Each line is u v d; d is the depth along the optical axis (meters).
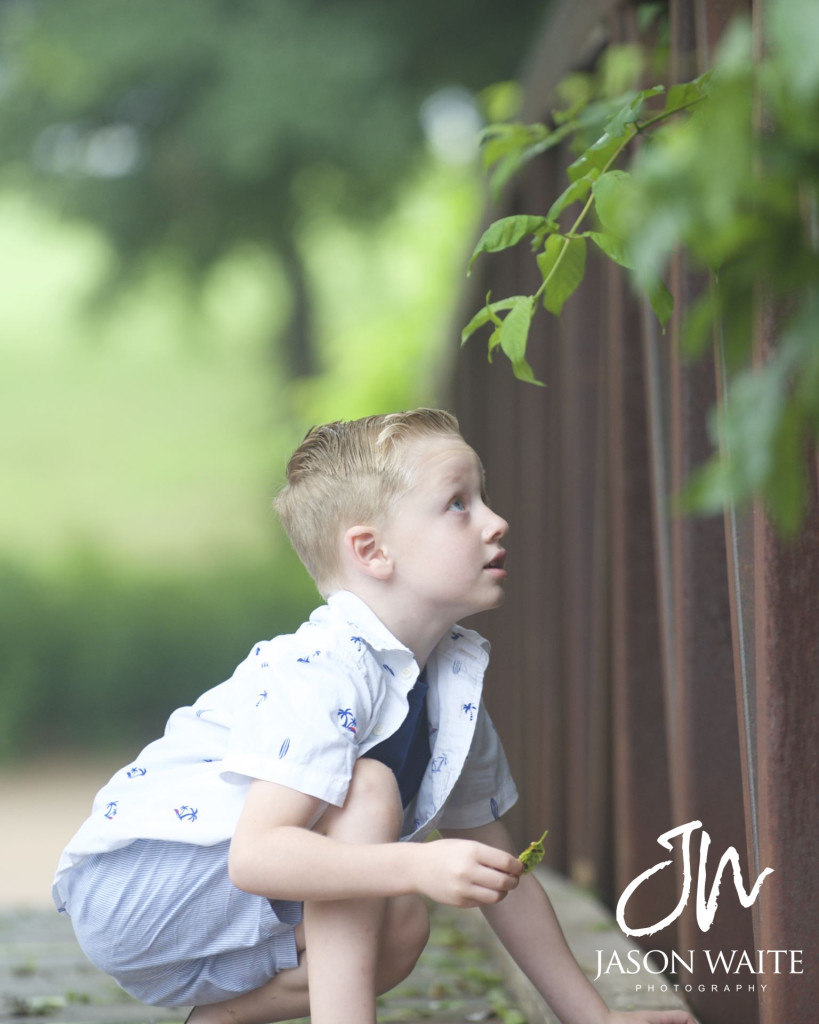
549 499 6.36
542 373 6.45
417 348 15.21
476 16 22.91
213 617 26.33
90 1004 4.59
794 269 1.72
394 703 3.15
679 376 3.63
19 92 26.00
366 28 23.20
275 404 34.06
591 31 4.96
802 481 2.81
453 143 25.30
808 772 2.86
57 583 26.28
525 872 2.87
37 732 23.98
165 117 25.20
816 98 1.63
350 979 2.89
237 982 3.20
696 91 3.08
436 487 3.21
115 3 24.28
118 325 31.61
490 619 8.61
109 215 26.92
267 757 2.92
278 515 3.51
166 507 34.56
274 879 2.83
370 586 3.27
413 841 3.17
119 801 3.25
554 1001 3.38
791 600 2.86
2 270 46.12
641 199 1.71
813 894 2.87
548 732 6.34
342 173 25.17
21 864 13.30
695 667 3.67
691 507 1.77
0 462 36.66
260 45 23.36
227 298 32.91
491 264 8.49
